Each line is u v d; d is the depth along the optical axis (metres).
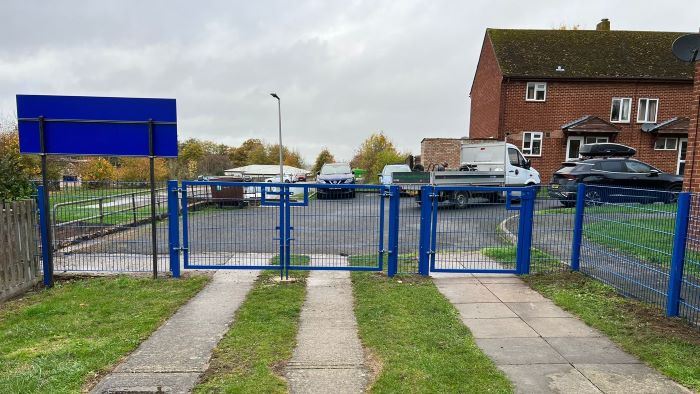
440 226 7.06
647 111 24.16
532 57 25.03
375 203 6.69
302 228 6.79
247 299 5.53
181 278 6.48
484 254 7.64
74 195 9.61
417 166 25.27
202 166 51.34
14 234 5.71
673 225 4.81
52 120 6.19
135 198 9.55
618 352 3.97
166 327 4.57
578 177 14.81
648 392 3.26
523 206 6.60
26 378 3.41
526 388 3.33
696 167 7.52
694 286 4.66
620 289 5.68
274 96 25.91
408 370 3.58
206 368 3.64
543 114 24.31
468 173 15.20
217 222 6.94
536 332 4.47
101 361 3.74
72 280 6.46
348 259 7.37
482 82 28.28
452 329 4.52
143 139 6.37
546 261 7.09
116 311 5.05
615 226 5.94
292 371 3.61
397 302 5.38
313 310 5.13
